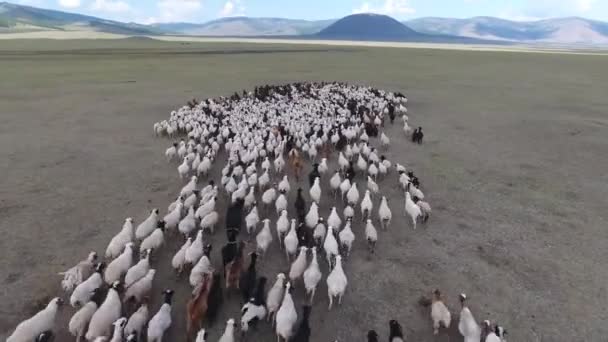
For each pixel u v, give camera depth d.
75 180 23.06
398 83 67.75
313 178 22.77
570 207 20.92
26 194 20.84
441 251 16.69
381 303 13.56
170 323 11.73
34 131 33.38
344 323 12.64
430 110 46.00
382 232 18.27
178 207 17.52
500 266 15.70
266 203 19.52
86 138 31.83
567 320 12.90
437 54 154.38
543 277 15.06
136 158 27.39
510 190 23.09
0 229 17.19
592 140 33.47
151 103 47.31
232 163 24.16
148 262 14.16
